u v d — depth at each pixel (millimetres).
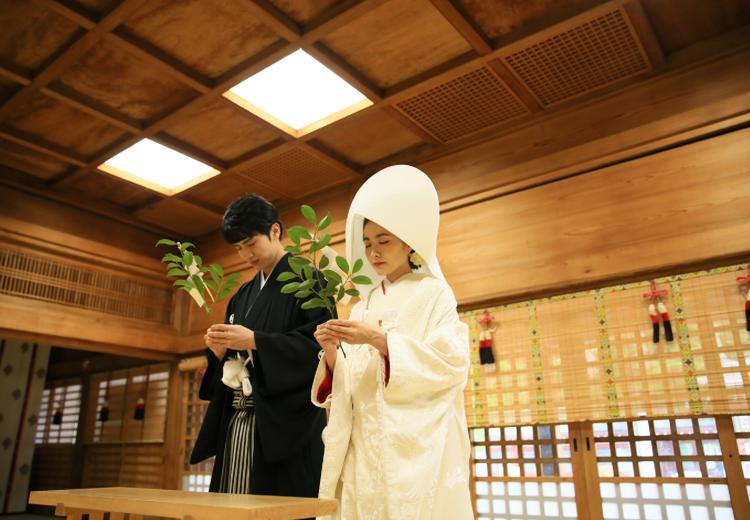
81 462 7309
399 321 1621
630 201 3695
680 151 3588
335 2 3170
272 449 1857
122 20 3254
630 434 3596
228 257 6102
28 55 3604
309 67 3705
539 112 4160
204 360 5969
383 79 3814
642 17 3254
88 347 5566
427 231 1645
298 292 1677
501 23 3363
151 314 6066
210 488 2023
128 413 6844
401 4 3160
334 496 1536
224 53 3570
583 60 3631
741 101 3412
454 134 4430
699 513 3277
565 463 3795
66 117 4293
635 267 3570
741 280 3225
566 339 3764
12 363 7672
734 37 3510
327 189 5332
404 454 1430
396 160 4828
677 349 3352
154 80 3863
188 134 4473
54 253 5316
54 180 5270
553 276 3871
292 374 1911
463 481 1485
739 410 3090
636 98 3803
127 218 5887
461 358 1527
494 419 3914
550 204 4016
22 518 7027
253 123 4328
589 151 3893
